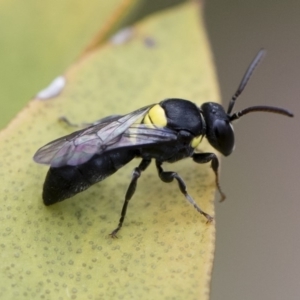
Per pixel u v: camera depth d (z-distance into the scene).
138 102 0.05
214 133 0.05
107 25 0.05
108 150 0.05
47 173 0.05
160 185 0.05
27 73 0.05
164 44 0.05
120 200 0.05
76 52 0.05
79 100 0.05
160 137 0.05
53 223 0.05
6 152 0.05
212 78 0.05
